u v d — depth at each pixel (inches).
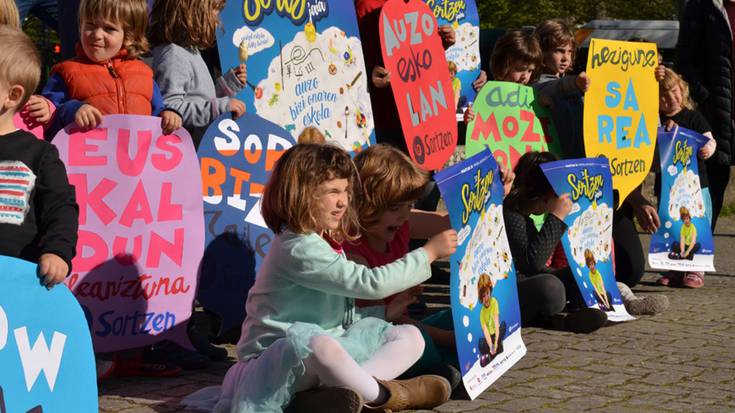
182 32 205.0
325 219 162.6
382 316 180.2
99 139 179.8
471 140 255.9
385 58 242.7
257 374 157.1
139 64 195.0
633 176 284.5
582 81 268.7
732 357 216.8
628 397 182.4
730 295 302.0
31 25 535.5
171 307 188.1
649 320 256.5
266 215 166.6
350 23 239.6
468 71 301.7
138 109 191.5
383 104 270.1
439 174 170.4
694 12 330.3
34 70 146.8
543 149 271.9
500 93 262.5
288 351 154.1
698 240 308.3
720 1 326.3
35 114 174.4
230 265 203.8
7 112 148.6
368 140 244.1
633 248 288.2
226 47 207.8
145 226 184.2
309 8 227.0
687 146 303.9
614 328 244.7
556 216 233.9
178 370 192.2
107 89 188.7
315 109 228.2
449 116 265.9
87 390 134.2
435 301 276.7
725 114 327.6
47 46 533.0
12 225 145.4
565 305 255.9
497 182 197.0
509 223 235.9
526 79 280.7
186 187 189.5
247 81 211.2
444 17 290.8
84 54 192.2
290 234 163.2
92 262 178.7
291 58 221.6
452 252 170.1
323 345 153.7
